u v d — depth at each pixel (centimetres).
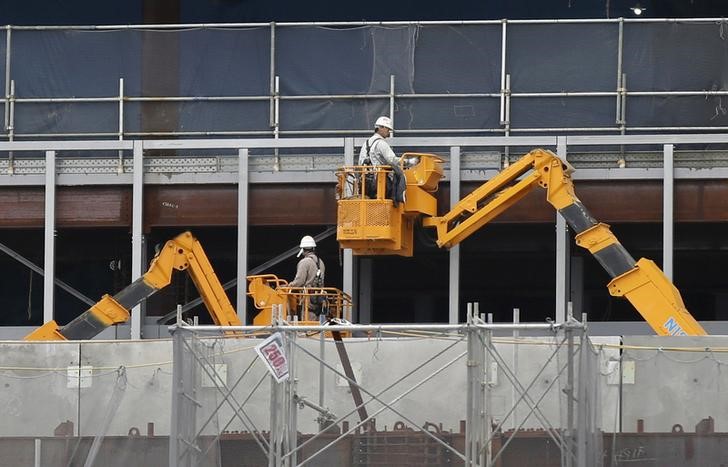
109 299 7200
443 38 7725
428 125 7700
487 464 4956
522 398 4991
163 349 5806
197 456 5059
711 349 5447
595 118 7631
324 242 8544
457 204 7300
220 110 7856
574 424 4938
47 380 5806
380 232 7075
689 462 5428
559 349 5041
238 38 7862
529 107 7669
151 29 7912
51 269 7812
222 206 7819
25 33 7944
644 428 5456
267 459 5225
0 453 5794
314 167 7769
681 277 9594
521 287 9606
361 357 5150
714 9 9581
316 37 7812
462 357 5072
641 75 7612
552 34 7662
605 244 6862
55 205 7856
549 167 7044
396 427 5131
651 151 7581
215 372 5088
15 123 7931
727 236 8169
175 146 7712
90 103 7906
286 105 7825
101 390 5803
